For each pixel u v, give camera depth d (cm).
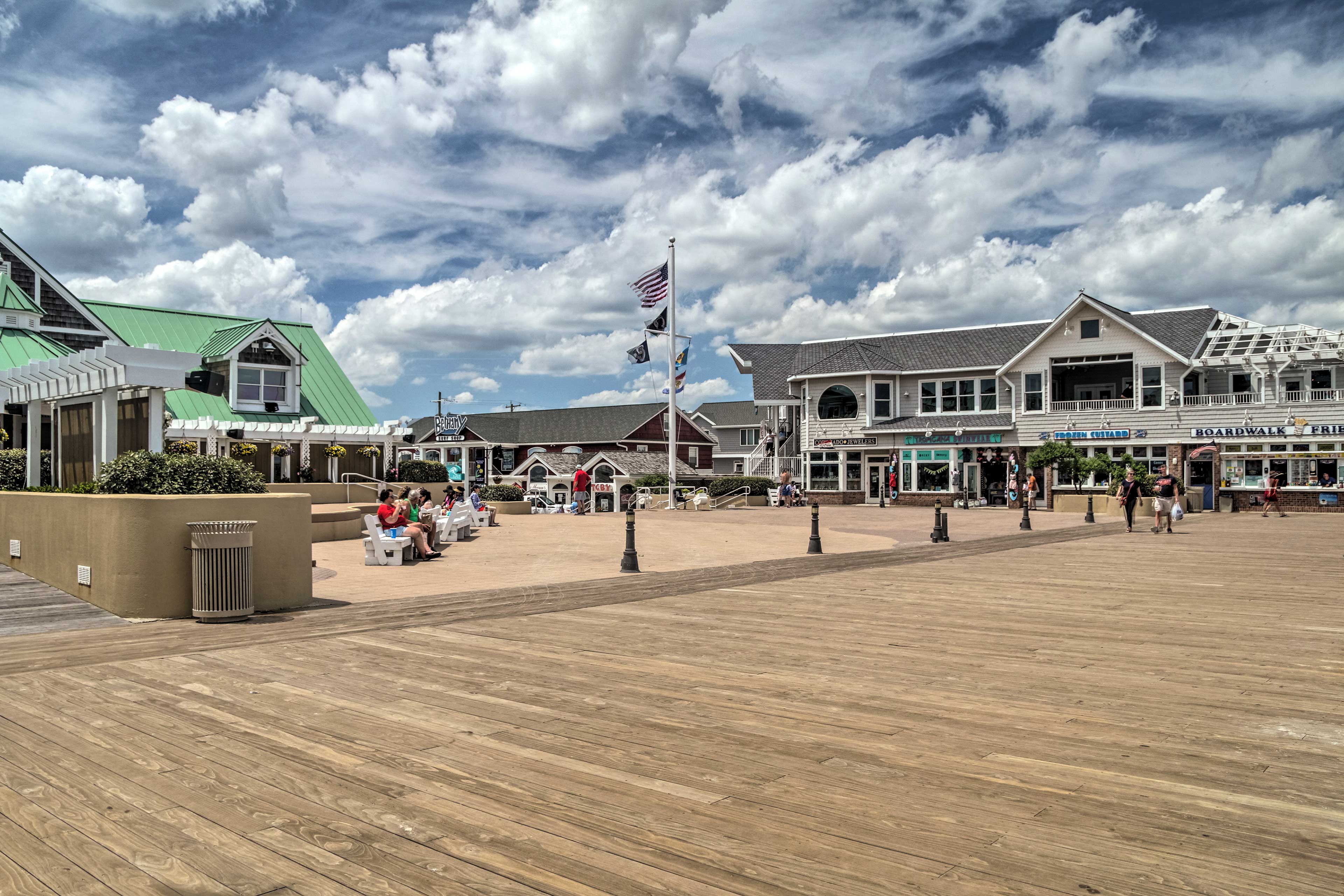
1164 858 402
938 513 2283
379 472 3781
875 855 406
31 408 1919
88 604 1141
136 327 3850
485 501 3781
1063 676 766
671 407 4166
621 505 4666
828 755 552
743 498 4697
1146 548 2059
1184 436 4166
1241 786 494
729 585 1405
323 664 815
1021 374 4559
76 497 1186
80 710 655
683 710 657
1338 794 482
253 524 1115
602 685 733
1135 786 494
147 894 371
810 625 1030
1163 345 4181
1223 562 1730
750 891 371
